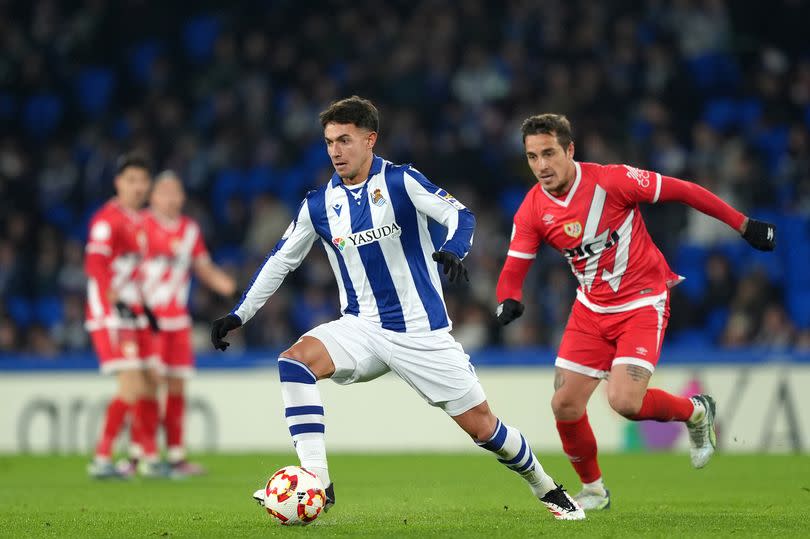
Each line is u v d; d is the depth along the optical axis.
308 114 67.81
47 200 67.38
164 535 18.72
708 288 53.50
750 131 63.69
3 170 68.56
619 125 62.44
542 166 21.98
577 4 68.69
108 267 34.81
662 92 64.31
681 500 25.89
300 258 21.39
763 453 43.56
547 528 19.39
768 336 50.69
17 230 64.00
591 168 22.64
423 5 70.81
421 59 67.31
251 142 66.75
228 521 21.38
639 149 60.53
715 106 65.56
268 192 62.03
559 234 22.72
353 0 73.12
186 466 36.31
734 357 45.09
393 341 20.31
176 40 75.38
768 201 59.00
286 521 19.59
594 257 22.75
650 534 18.47
